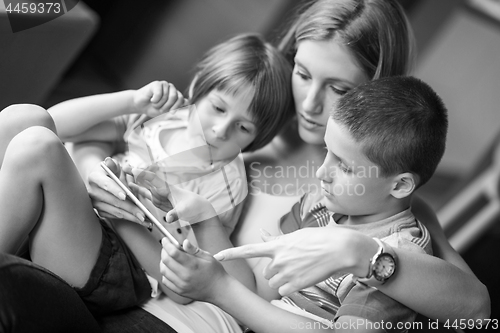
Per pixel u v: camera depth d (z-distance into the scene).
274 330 0.92
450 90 2.21
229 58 1.25
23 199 0.89
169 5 2.44
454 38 2.25
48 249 0.94
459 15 2.24
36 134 0.90
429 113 0.96
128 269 1.02
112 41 2.38
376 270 0.85
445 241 1.14
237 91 1.20
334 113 0.98
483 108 2.18
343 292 0.96
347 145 0.94
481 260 1.89
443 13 2.23
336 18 1.14
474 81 2.21
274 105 1.23
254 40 1.32
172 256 0.91
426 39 2.23
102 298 0.98
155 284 1.10
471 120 2.17
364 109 0.95
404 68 1.23
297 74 1.20
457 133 2.16
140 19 2.42
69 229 0.94
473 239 1.98
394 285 0.88
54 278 0.83
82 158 1.22
